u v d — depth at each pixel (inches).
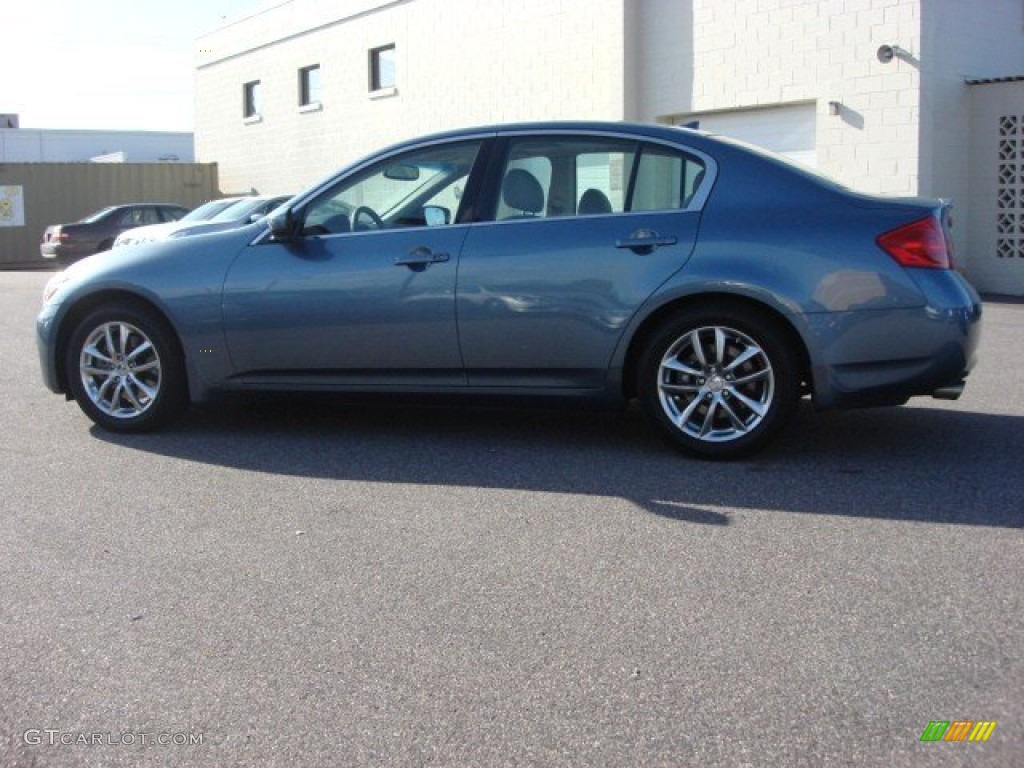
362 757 111.7
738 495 193.9
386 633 139.9
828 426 245.8
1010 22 564.4
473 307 218.7
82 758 112.6
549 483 204.4
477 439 240.7
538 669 129.3
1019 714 116.9
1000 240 543.2
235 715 120.5
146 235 517.3
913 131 510.6
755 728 115.2
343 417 265.7
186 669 131.3
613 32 628.1
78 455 231.9
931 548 165.5
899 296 199.9
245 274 232.5
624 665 129.8
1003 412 258.7
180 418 266.4
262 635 140.1
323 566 163.6
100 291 241.6
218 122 1103.6
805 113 554.6
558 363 217.8
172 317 236.4
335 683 127.1
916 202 206.5
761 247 204.4
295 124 969.5
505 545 171.0
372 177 232.2
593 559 164.1
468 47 748.6
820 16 537.6
